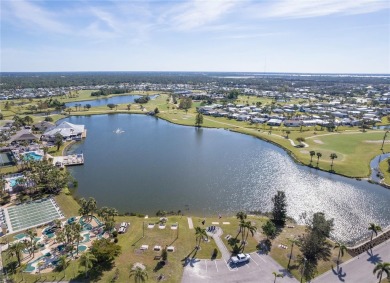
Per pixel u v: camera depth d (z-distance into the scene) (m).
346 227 103.25
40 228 96.00
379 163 166.50
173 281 72.19
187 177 147.38
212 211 113.00
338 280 74.00
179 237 91.06
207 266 77.94
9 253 78.50
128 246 86.06
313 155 176.50
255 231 94.88
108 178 145.00
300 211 114.81
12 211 106.75
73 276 73.38
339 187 136.88
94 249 76.88
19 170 149.12
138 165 164.88
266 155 185.00
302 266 78.69
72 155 178.62
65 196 119.94
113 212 97.94
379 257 83.75
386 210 115.88
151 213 110.69
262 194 129.00
